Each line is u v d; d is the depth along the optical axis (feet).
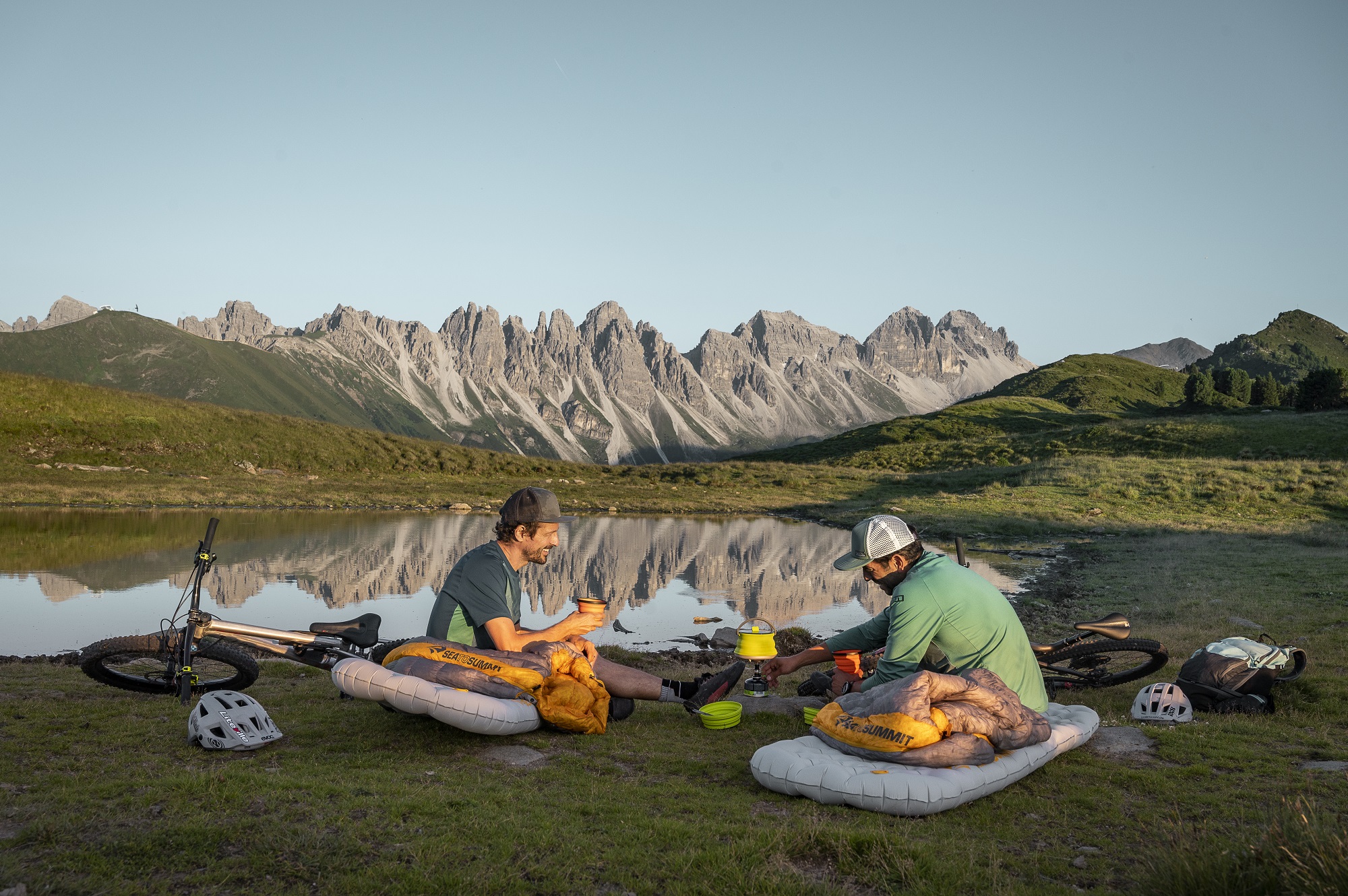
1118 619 26.16
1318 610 43.32
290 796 13.65
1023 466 181.06
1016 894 11.11
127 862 11.09
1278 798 15.42
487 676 18.52
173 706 21.08
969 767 15.23
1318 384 362.12
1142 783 16.30
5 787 14.02
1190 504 118.52
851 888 11.28
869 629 21.45
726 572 69.82
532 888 10.93
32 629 38.14
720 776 16.58
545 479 184.44
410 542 82.07
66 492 117.19
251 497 128.67
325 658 22.30
